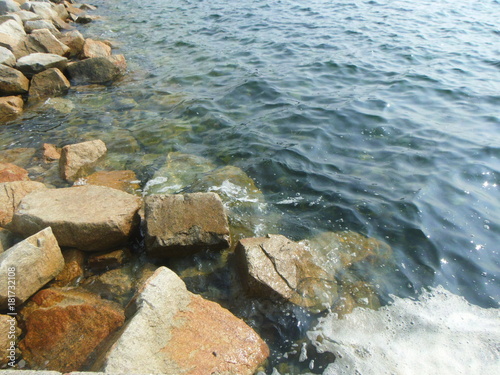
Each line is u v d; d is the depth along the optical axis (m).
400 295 4.64
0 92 9.98
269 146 7.59
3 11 14.73
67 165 6.68
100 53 12.73
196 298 4.18
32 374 2.89
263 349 3.96
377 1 19.86
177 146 7.77
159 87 10.75
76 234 4.81
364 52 12.91
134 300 3.84
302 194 6.34
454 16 17.11
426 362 3.89
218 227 5.09
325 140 7.80
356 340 4.13
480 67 11.65
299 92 9.98
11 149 7.67
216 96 9.93
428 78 10.82
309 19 16.98
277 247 4.88
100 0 22.98
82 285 4.63
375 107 9.12
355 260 5.10
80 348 3.79
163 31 16.22
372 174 6.78
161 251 4.96
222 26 16.55
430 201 6.09
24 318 4.09
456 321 4.32
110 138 8.06
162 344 3.56
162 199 5.26
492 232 5.52
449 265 5.03
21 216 4.88
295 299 4.49
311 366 3.87
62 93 10.57
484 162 7.02
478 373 3.77
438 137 7.88
